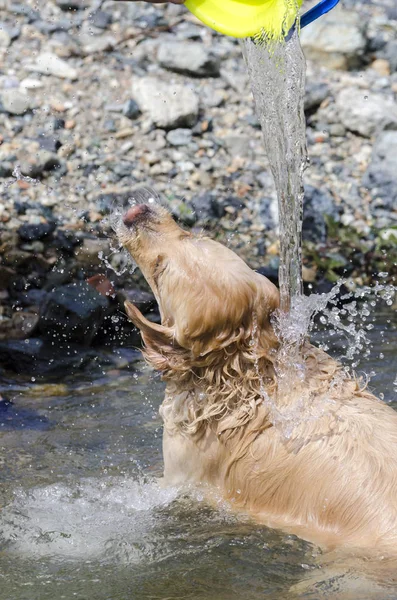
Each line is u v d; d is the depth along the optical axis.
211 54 11.87
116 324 8.25
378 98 11.70
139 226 5.04
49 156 10.11
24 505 5.33
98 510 5.24
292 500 4.79
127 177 10.14
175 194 9.95
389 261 9.59
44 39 12.09
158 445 6.21
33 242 8.91
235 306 4.84
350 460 4.66
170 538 4.84
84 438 6.31
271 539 4.71
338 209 10.23
